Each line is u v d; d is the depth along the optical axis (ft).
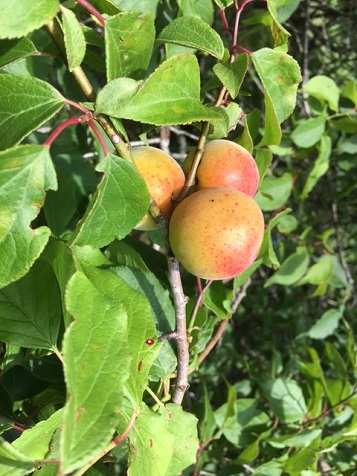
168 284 0.59
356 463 0.85
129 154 0.38
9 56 0.36
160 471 0.42
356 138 0.96
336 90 0.88
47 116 0.34
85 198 0.63
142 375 0.39
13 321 0.43
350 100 0.93
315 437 0.77
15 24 0.30
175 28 0.43
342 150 0.97
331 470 0.85
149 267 0.60
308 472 0.74
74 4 0.36
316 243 1.03
